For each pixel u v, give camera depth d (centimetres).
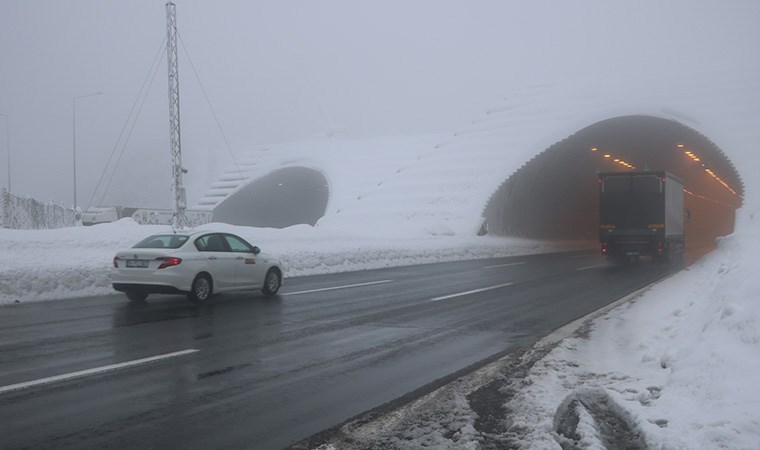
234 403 637
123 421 571
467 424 575
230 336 1011
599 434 538
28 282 1495
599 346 945
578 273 2419
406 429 563
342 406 633
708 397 559
